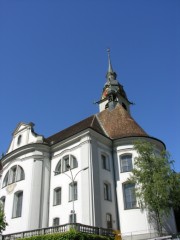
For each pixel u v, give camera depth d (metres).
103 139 34.78
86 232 23.12
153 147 32.44
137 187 30.45
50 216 32.25
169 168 28.61
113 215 30.75
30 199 32.72
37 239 23.33
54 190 33.75
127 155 34.34
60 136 41.94
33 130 39.88
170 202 27.59
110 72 60.44
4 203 36.81
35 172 34.41
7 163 39.28
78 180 31.20
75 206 29.95
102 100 54.16
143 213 29.88
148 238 28.06
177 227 34.34
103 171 32.38
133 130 37.41
